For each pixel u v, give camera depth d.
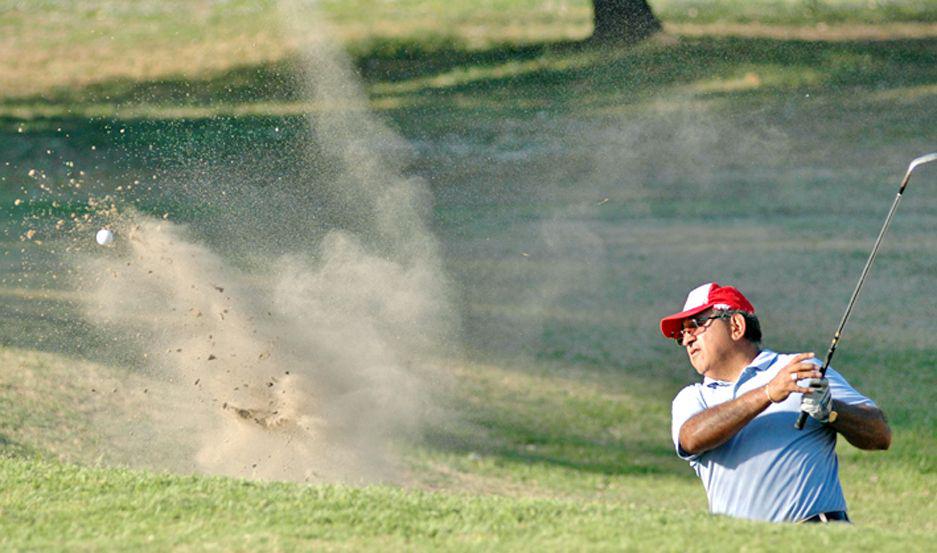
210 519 16.70
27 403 30.31
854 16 91.56
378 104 80.19
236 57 90.12
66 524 16.55
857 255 52.38
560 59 86.62
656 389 37.91
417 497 17.91
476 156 69.94
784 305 45.97
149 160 68.69
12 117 78.62
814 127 73.69
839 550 15.03
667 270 50.94
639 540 15.41
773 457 17.52
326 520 16.56
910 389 37.28
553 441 33.34
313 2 99.50
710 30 89.25
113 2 103.56
